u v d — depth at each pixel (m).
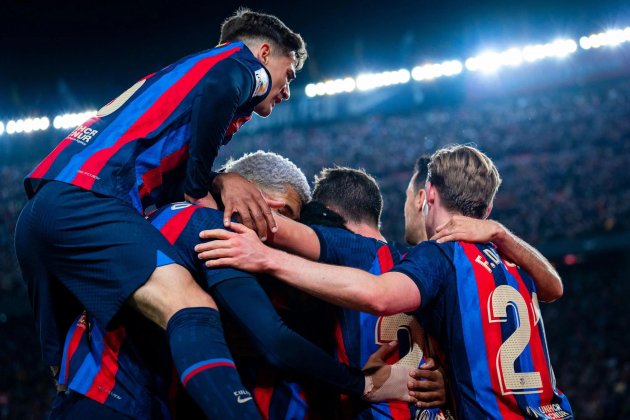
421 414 2.93
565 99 33.53
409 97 35.25
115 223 2.62
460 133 33.22
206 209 2.83
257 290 2.61
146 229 2.63
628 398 20.34
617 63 32.88
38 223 2.70
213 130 2.85
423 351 3.01
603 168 30.22
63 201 2.67
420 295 2.76
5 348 27.11
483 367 2.79
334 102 35.78
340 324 2.98
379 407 2.90
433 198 3.29
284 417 2.86
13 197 31.42
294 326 2.99
